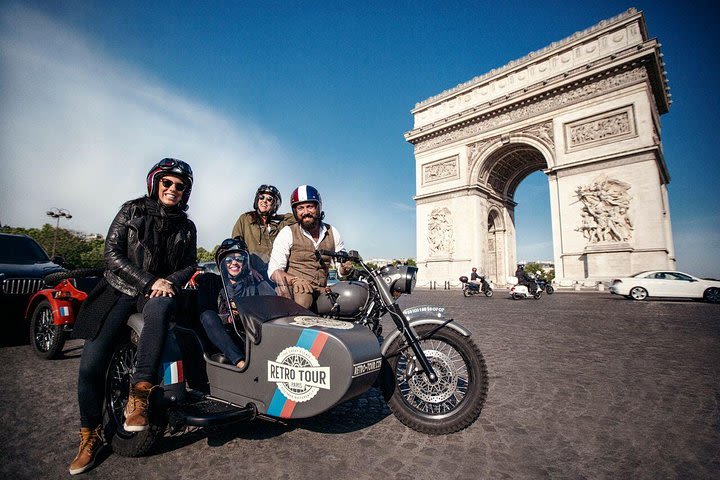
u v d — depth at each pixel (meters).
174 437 3.26
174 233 3.30
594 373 5.32
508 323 10.66
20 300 7.16
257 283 3.71
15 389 4.63
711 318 11.50
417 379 3.57
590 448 3.05
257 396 2.97
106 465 2.80
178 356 2.97
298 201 3.78
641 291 19.22
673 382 4.87
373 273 3.56
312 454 2.95
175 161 3.16
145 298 3.03
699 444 3.11
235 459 2.87
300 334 2.84
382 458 2.88
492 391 4.53
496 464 2.78
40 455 2.95
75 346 7.37
